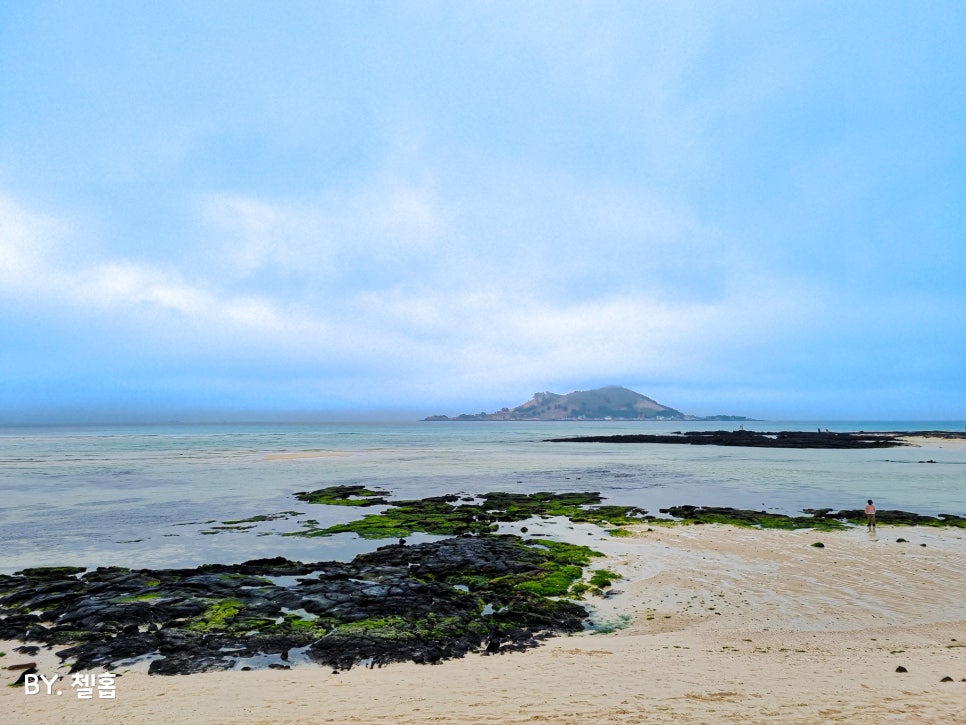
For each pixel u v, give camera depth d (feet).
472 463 210.38
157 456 235.20
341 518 98.73
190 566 67.36
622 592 55.72
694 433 488.85
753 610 50.26
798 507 107.34
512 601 53.31
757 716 27.58
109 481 149.07
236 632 44.91
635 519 94.63
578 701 30.35
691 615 49.37
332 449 292.20
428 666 38.52
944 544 73.92
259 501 116.88
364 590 55.16
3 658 40.60
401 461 217.97
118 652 41.22
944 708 28.48
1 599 54.03
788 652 40.32
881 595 53.72
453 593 55.16
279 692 33.01
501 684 33.88
